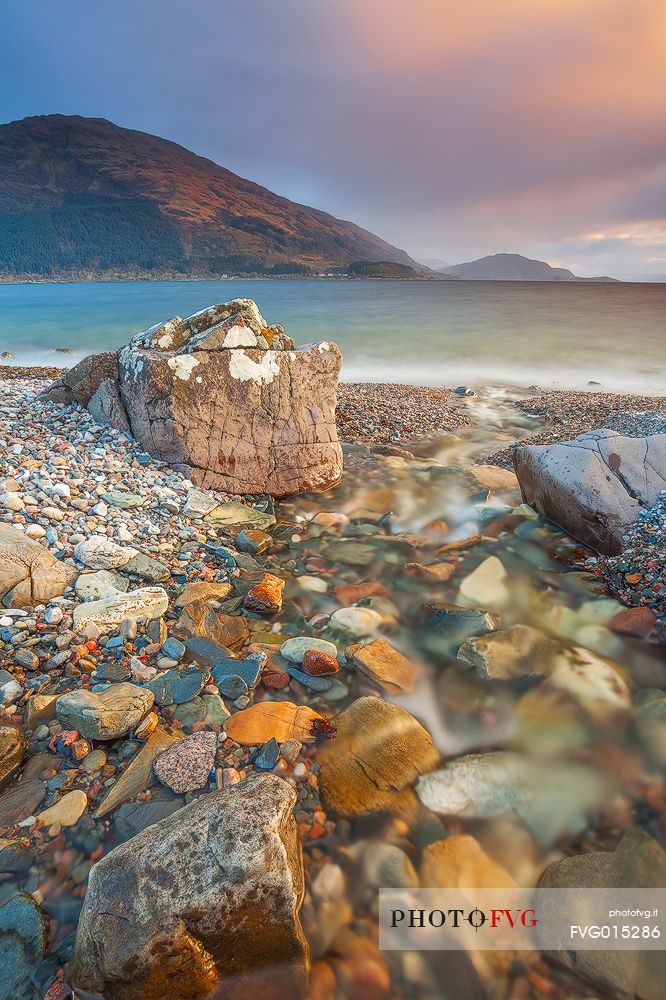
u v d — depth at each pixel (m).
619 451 7.07
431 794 3.36
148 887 2.43
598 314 40.50
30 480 6.71
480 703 4.20
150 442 8.04
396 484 8.96
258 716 3.84
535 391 17.44
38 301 65.81
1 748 3.28
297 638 4.77
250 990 2.40
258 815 2.75
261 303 57.81
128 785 3.27
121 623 4.64
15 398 10.16
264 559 6.39
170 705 3.91
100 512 6.39
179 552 6.15
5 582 4.67
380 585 5.87
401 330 32.00
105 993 2.24
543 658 4.64
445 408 14.59
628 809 3.32
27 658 4.09
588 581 5.93
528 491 7.82
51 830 2.98
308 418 8.45
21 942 2.48
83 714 3.56
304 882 2.82
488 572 6.19
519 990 2.46
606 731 3.92
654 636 4.91
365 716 3.89
